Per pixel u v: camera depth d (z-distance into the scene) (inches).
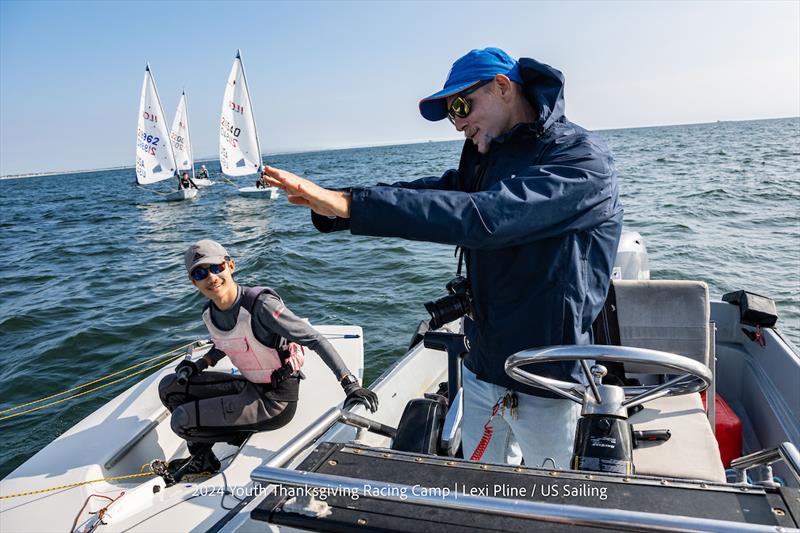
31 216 991.6
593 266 62.9
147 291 357.1
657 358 54.0
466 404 79.2
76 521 91.4
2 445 179.8
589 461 58.9
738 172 804.0
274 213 762.2
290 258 399.5
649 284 108.9
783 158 1034.7
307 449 83.9
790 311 243.0
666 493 41.5
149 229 685.9
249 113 1010.7
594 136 61.9
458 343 87.3
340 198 49.1
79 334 270.8
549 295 62.4
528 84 66.3
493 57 66.0
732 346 137.9
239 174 1029.8
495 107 67.0
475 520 39.9
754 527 34.6
